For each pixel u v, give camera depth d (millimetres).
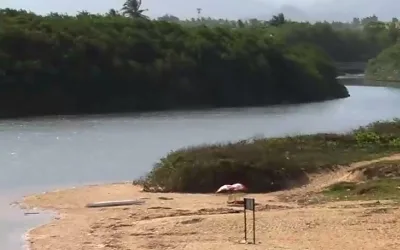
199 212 23938
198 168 30453
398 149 36438
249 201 18031
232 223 20984
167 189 30297
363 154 35062
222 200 27203
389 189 26688
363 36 194125
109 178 35562
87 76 84562
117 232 20969
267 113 83312
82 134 56656
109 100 86312
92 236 20688
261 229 19938
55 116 77375
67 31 87562
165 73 92750
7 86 78812
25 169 38250
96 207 26266
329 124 67812
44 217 24484
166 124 66938
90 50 86375
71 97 83188
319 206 24172
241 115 79875
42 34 83688
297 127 64688
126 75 88125
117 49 89312
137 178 35062
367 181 28750
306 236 18766
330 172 31562
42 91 81062
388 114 79312
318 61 118125
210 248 17672
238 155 31500
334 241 18031
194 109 90750
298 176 30953
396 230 19094
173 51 96312
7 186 32719
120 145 49656
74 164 40312
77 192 30078
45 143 50188
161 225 21359
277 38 118688
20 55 81312
